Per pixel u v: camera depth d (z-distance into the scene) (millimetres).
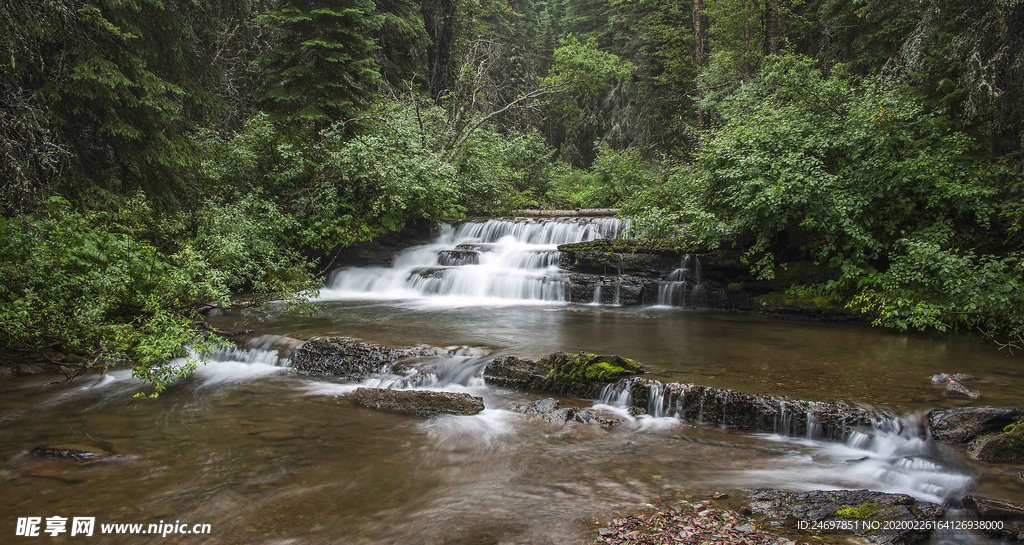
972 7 9414
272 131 13781
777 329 9094
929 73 10773
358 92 16062
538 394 6359
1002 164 8938
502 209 19141
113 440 5086
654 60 26938
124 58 8969
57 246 6934
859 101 10180
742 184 10016
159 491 4105
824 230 9812
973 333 8586
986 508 3670
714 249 11312
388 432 5328
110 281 6852
